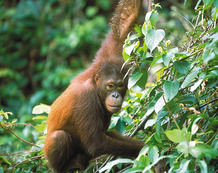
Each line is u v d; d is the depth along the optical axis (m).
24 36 22.03
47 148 9.02
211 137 6.39
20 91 20.30
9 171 9.38
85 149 9.00
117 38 9.79
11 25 22.03
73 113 8.98
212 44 5.95
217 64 6.49
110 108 8.62
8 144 11.16
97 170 8.50
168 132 5.50
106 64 8.94
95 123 8.77
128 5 9.74
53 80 20.00
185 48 8.33
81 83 9.21
